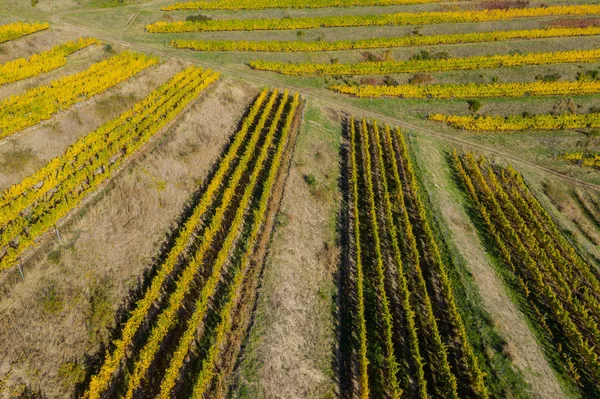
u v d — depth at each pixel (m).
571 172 57.88
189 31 78.31
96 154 40.88
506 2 91.94
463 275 38.75
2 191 35.03
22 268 29.50
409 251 40.41
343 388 28.86
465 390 29.95
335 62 73.69
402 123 63.62
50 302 27.67
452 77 72.69
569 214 51.41
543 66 74.88
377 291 35.84
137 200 37.25
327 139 55.00
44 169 36.97
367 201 45.97
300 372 28.80
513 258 42.91
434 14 85.12
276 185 43.81
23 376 24.03
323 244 39.47
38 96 46.62
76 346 26.09
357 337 32.09
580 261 42.81
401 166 52.50
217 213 36.91
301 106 60.41
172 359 25.62
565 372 32.84
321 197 44.66
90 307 28.19
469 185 52.25
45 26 66.38
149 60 60.69
